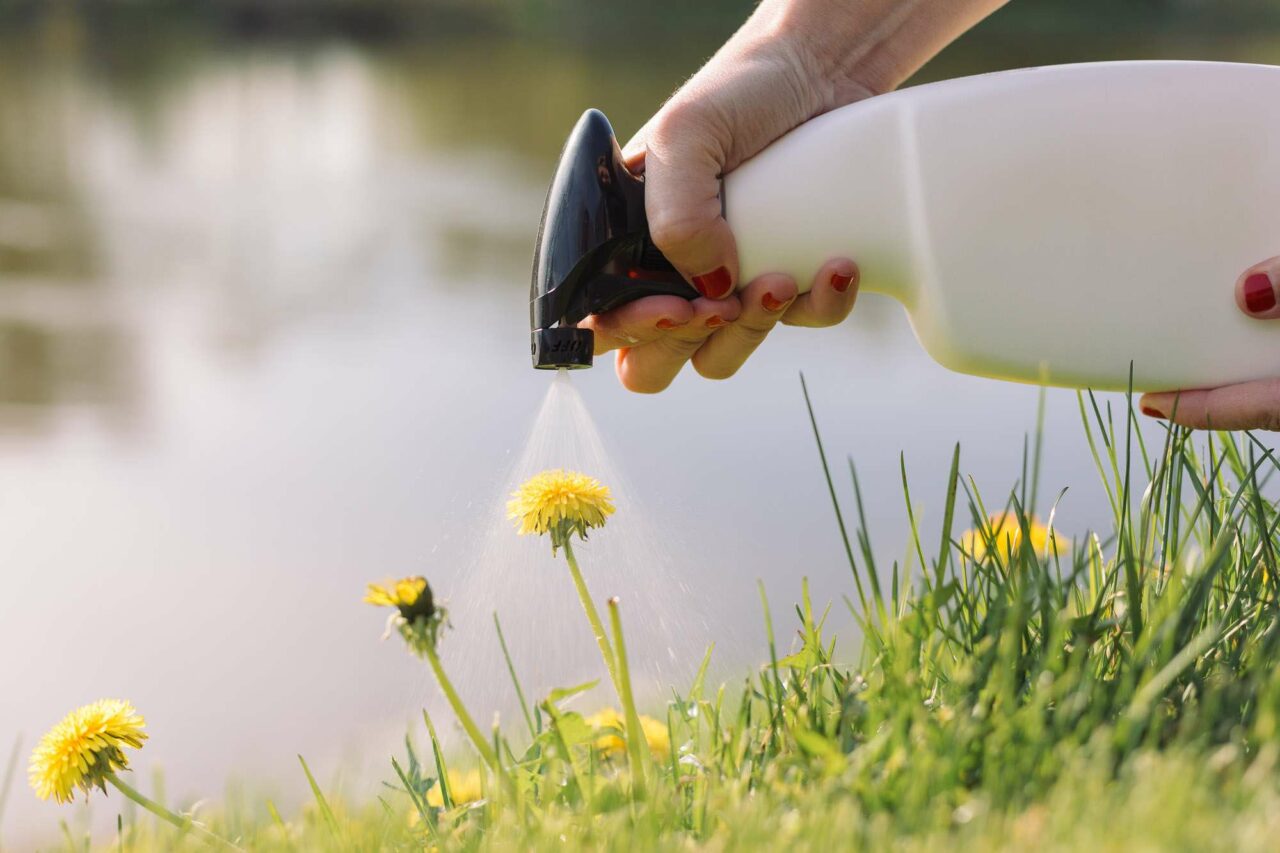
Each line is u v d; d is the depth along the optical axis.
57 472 7.60
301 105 35.38
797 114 1.44
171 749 3.82
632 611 1.57
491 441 8.33
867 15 1.46
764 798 1.08
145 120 31.17
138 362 10.81
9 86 36.19
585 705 2.03
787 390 8.93
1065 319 1.36
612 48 53.50
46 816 3.17
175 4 53.72
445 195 22.27
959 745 1.06
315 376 10.62
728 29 57.81
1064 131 1.34
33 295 13.30
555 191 1.37
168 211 19.91
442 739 2.56
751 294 1.40
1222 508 1.61
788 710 1.35
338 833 1.29
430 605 1.29
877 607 1.31
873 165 1.36
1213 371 1.36
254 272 15.68
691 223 1.34
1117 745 1.03
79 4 50.84
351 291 14.86
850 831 0.95
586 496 1.34
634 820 1.13
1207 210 1.33
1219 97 1.34
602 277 1.38
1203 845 0.80
